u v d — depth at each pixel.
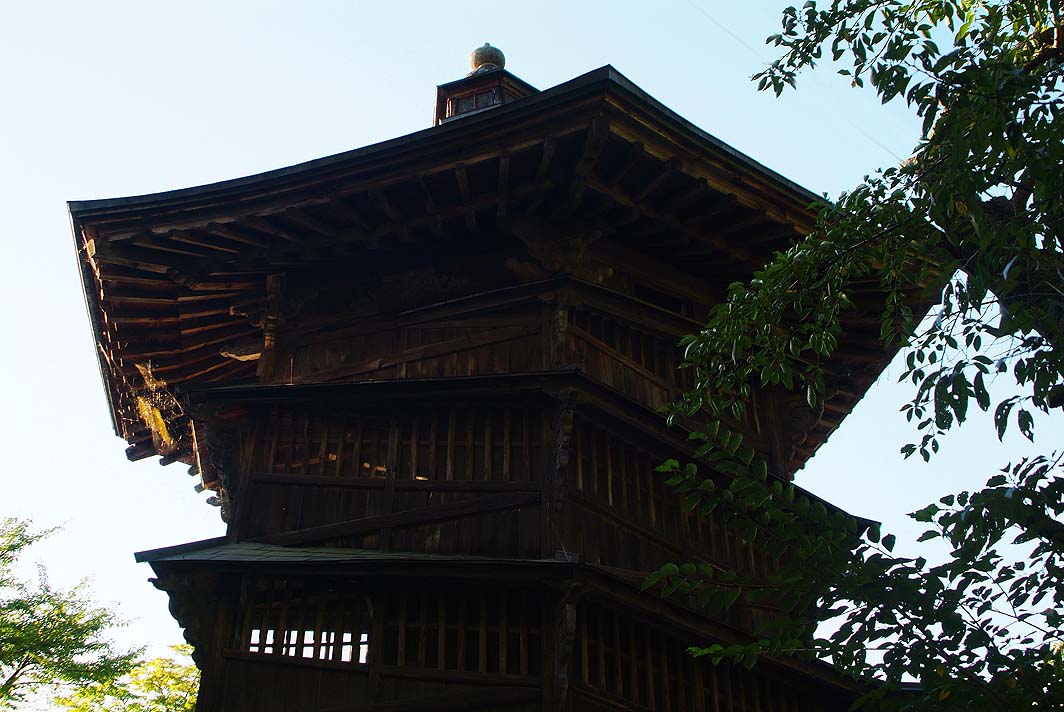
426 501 13.21
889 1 7.56
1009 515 5.95
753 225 15.23
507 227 15.16
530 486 12.92
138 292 15.68
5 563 23.28
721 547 14.45
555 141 13.49
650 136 13.59
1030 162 6.27
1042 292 6.61
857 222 7.69
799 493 14.22
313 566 12.09
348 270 15.96
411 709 11.68
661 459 14.20
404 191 14.38
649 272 16.09
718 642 13.09
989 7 7.23
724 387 8.18
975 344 6.76
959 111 6.70
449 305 14.94
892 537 6.62
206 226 14.52
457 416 13.80
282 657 12.31
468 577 11.73
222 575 12.71
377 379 14.80
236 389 13.80
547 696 11.34
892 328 7.32
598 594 11.84
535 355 14.00
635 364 14.70
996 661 6.09
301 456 14.03
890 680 6.32
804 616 7.43
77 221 14.25
